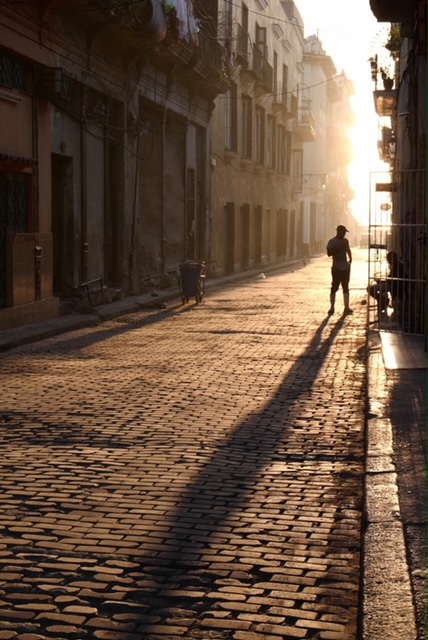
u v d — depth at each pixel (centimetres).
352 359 1217
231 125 3475
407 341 1311
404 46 2288
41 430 773
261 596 422
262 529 517
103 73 1928
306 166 6456
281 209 4747
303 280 3244
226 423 805
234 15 3353
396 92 2688
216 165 3188
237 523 527
